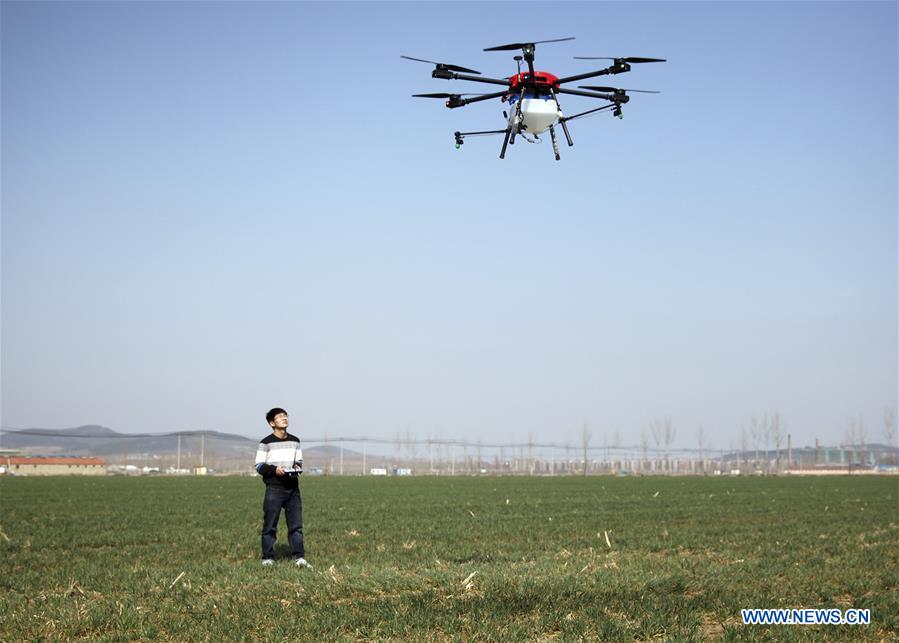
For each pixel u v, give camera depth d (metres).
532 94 14.66
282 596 13.62
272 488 17.30
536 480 93.00
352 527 27.28
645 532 25.53
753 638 10.93
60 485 70.25
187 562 18.36
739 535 24.45
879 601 13.57
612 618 11.85
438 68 14.38
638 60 14.08
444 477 114.88
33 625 11.23
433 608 12.16
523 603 12.48
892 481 86.25
